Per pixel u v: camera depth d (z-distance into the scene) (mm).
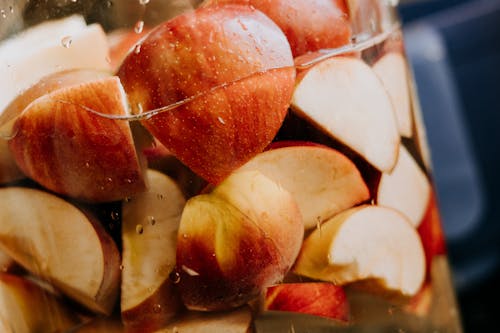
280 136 399
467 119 1321
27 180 412
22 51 414
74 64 403
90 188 401
